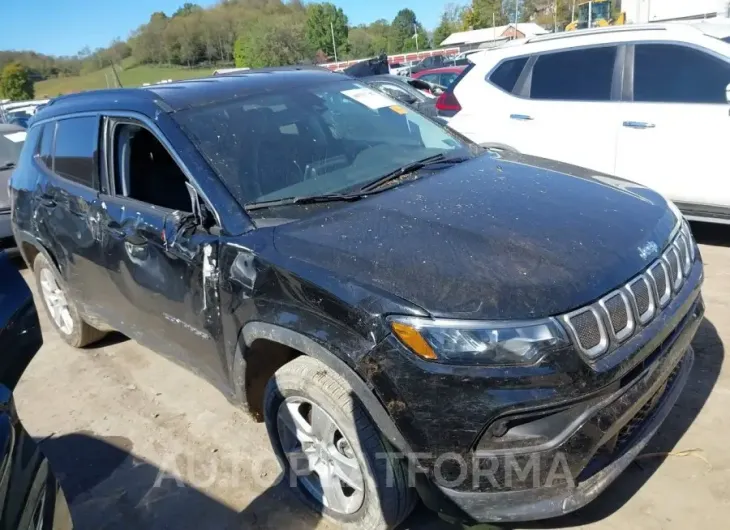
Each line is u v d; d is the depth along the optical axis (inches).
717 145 192.4
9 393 76.3
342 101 143.1
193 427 135.8
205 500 113.6
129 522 110.7
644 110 205.5
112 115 133.8
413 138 140.9
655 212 107.7
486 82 245.4
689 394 124.3
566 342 79.6
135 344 179.5
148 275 121.3
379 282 86.0
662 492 101.1
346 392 89.8
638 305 88.6
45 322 204.7
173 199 127.4
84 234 139.3
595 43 218.7
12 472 68.8
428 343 80.0
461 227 96.9
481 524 90.6
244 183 112.6
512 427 80.4
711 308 157.6
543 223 98.1
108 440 135.0
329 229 100.2
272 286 95.0
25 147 171.8
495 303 80.7
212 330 109.0
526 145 233.8
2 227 247.8
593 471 87.0
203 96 129.2
